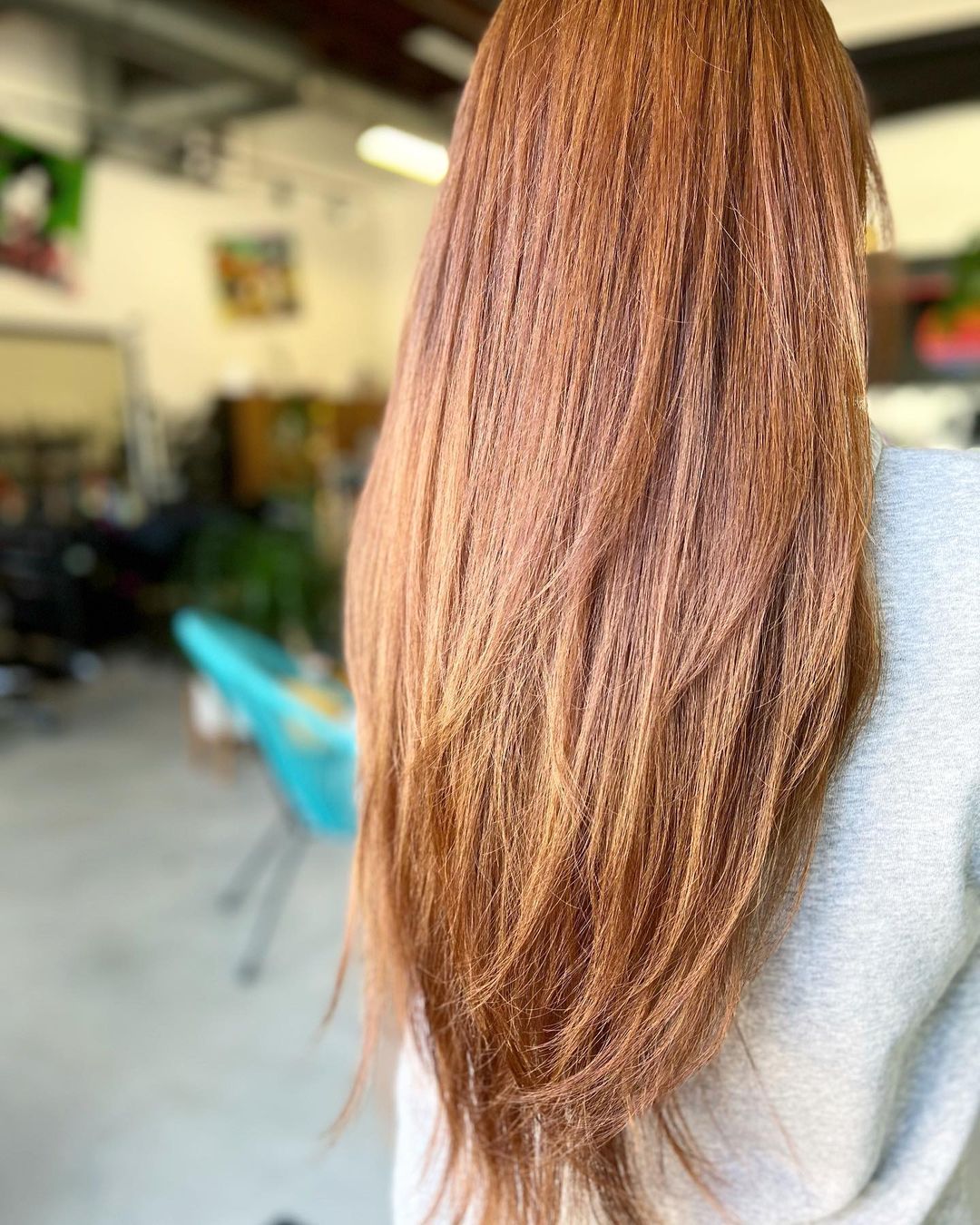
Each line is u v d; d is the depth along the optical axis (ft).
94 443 20.76
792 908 1.27
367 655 1.57
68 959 7.27
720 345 1.22
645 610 1.20
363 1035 1.76
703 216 1.22
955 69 15.37
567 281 1.26
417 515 1.41
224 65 16.42
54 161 18.78
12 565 15.90
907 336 21.09
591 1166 1.41
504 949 1.34
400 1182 1.82
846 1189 1.43
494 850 1.32
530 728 1.27
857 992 1.29
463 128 1.45
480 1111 1.49
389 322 29.71
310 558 12.14
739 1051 1.40
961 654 1.17
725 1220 1.46
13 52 17.48
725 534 1.18
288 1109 5.54
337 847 9.29
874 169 1.41
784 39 1.27
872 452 1.24
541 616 1.25
